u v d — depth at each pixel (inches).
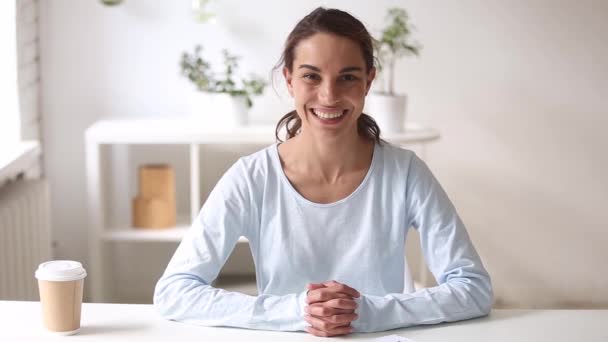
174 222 135.6
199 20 139.9
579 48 145.5
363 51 66.1
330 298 61.2
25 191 113.3
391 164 70.3
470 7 143.8
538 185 149.5
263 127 133.9
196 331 61.8
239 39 143.2
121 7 141.6
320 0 142.6
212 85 141.3
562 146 148.3
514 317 65.3
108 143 140.2
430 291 64.5
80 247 146.7
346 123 66.7
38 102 141.5
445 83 145.8
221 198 69.1
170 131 126.8
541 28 144.8
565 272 152.1
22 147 121.3
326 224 68.7
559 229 150.9
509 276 152.3
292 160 69.9
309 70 65.4
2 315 64.1
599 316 65.3
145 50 142.8
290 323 61.7
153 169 133.2
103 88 143.4
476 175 148.8
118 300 149.3
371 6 142.9
